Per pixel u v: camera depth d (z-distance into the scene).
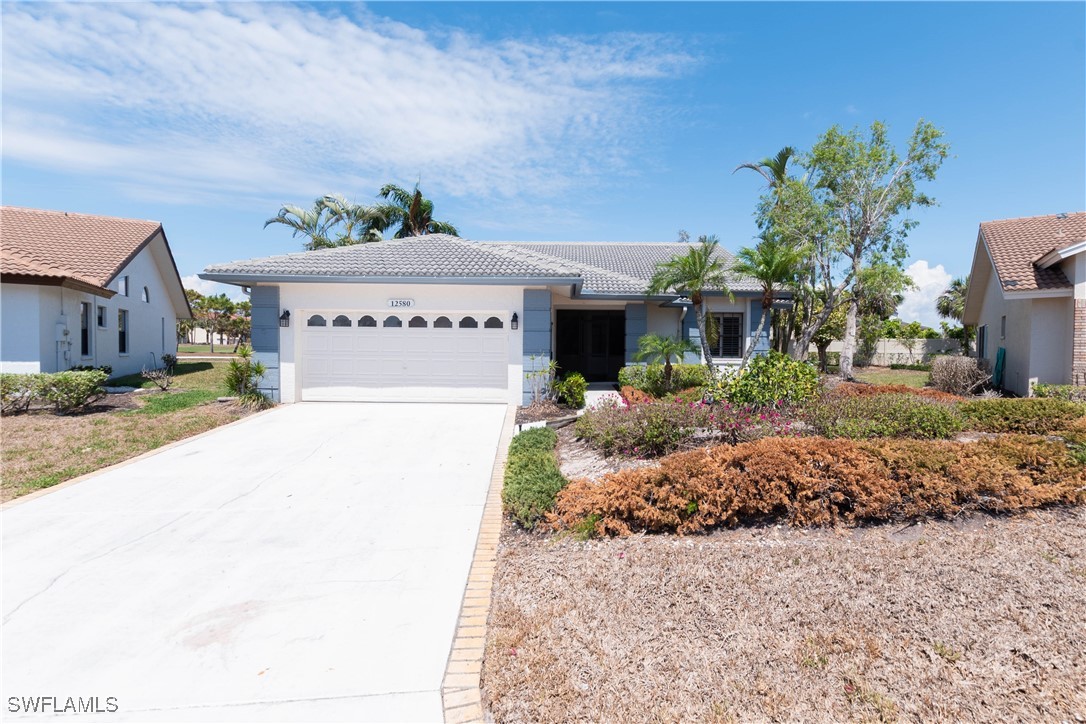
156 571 4.67
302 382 13.23
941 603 3.60
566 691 2.98
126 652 3.51
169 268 21.36
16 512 6.12
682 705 2.84
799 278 18.56
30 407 11.67
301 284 12.99
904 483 5.07
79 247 16.95
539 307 12.97
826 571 4.08
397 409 12.42
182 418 11.09
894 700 2.80
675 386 13.83
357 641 3.62
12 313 13.84
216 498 6.62
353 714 2.94
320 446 9.16
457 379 13.20
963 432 8.12
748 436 7.35
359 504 6.43
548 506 5.57
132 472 7.69
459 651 3.51
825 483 5.07
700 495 5.09
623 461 7.18
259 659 3.43
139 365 19.72
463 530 5.61
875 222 19.94
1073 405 8.97
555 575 4.34
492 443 9.40
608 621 3.61
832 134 19.66
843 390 12.03
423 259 13.59
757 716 2.75
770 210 21.08
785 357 9.49
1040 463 5.57
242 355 13.30
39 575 4.59
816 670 3.04
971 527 4.85
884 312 31.84
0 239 15.99
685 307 17.52
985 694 2.81
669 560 4.42
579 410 12.38
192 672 3.30
